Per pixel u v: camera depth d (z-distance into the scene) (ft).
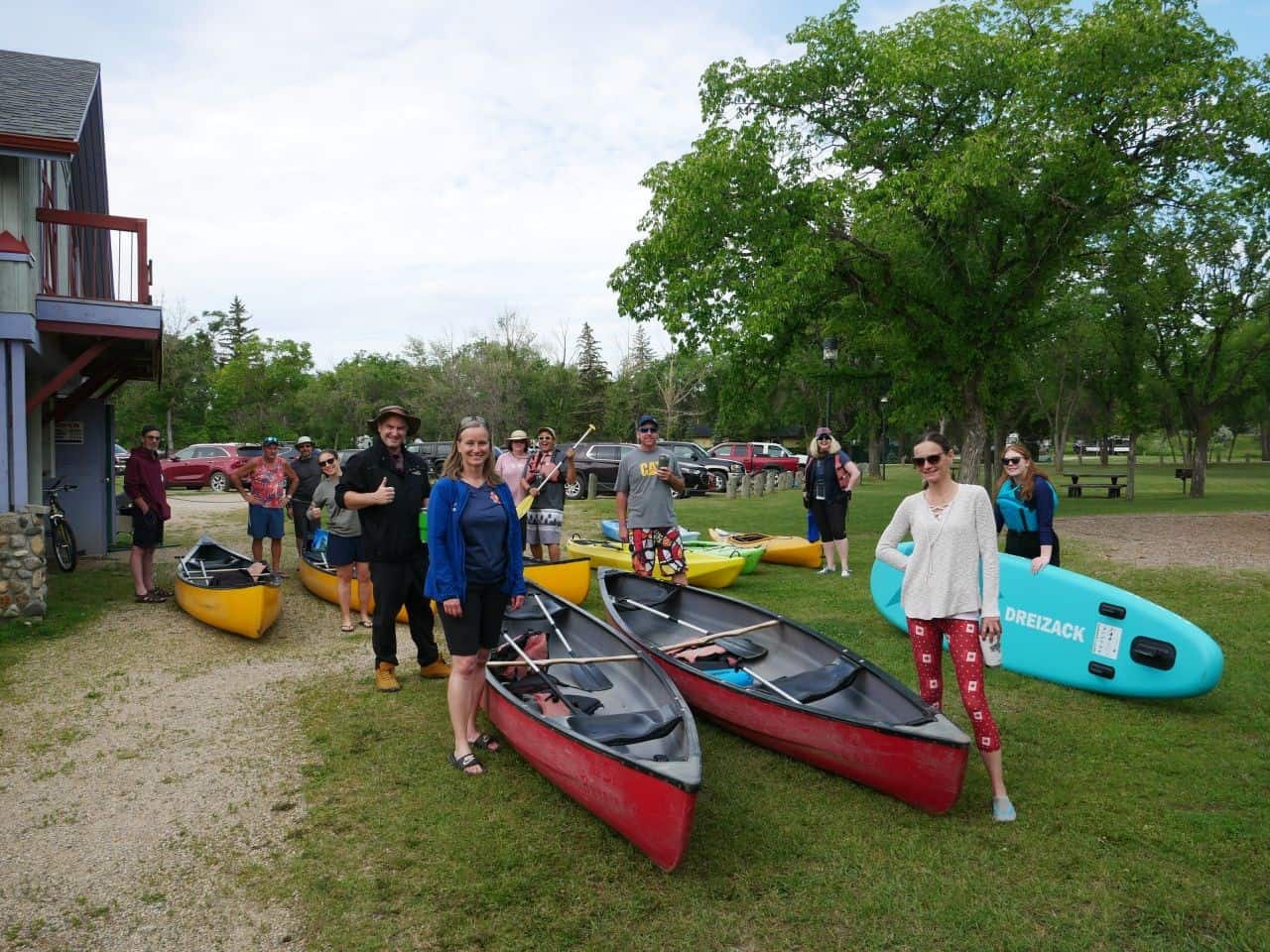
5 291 25.61
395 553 18.70
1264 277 70.74
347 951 10.03
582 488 72.08
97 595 29.30
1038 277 55.01
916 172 47.44
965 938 10.25
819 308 55.67
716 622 21.72
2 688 19.31
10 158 26.61
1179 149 48.80
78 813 13.41
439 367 173.06
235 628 23.21
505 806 13.60
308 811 13.46
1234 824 12.84
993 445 83.56
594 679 18.15
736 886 11.31
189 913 10.77
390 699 18.67
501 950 10.02
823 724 14.19
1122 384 73.31
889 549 14.29
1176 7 48.62
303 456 33.01
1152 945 10.08
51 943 10.14
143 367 40.91
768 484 83.25
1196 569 33.19
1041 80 47.67
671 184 51.03
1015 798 13.80
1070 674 19.40
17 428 25.93
